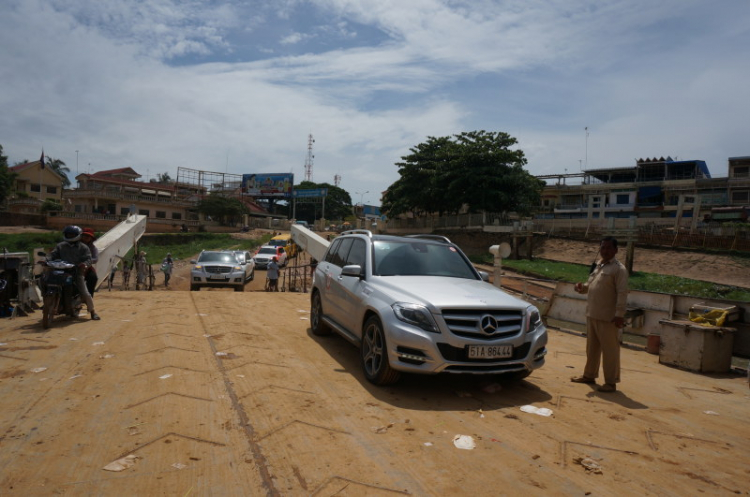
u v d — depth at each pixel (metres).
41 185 61.59
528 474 2.93
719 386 5.32
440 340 4.21
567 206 50.56
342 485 2.67
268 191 84.06
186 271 30.70
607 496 2.69
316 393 4.35
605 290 4.90
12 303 8.19
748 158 42.78
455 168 39.94
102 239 17.12
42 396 4.00
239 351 5.80
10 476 2.65
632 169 49.41
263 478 2.71
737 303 6.30
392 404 4.16
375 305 4.74
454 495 2.62
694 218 32.88
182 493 2.52
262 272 30.22
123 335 6.55
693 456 3.33
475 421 3.84
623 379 5.48
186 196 66.75
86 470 2.74
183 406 3.83
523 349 4.48
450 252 6.15
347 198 104.62
